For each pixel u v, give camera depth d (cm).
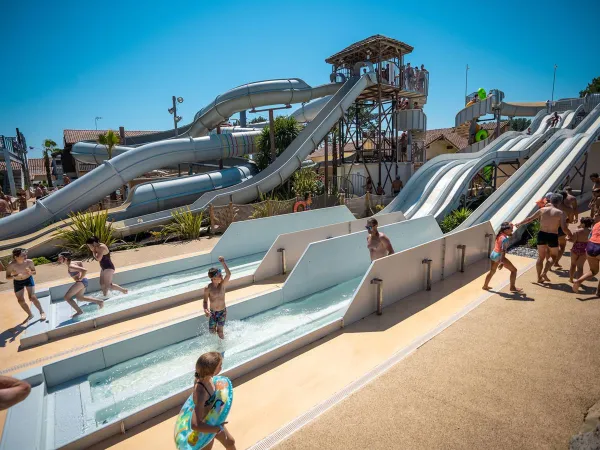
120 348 593
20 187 3653
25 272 709
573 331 562
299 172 2109
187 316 734
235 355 605
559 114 3014
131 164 1792
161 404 438
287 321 726
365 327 628
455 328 593
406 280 748
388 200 2045
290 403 436
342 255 930
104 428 396
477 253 975
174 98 2278
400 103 2530
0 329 701
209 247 1308
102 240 1310
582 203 1579
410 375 471
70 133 3934
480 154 2134
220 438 316
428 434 368
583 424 366
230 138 2202
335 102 2189
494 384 443
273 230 1234
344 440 366
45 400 496
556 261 794
